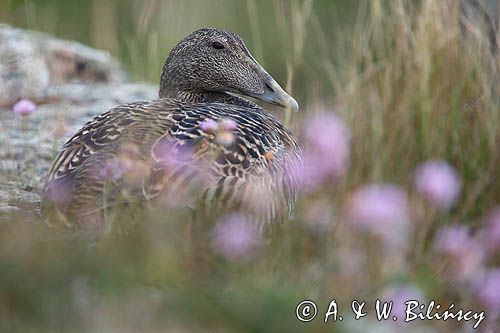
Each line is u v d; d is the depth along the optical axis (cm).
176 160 975
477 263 952
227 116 1077
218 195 963
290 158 1086
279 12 1694
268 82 1284
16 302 775
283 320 790
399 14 1445
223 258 892
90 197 952
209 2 1986
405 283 883
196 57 1289
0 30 1708
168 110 1066
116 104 1545
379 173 1248
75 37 2066
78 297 785
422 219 1050
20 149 1312
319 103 1412
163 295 812
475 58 1395
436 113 1343
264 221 1004
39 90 1566
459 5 1460
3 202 1118
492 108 1355
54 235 892
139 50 1883
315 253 934
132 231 893
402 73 1391
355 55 1465
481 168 1320
